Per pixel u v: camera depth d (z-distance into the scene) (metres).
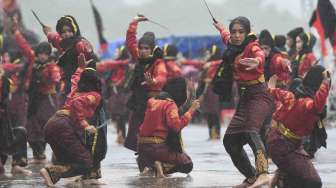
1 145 26.84
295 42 34.72
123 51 41.09
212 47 44.06
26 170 27.16
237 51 22.22
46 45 31.56
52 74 31.44
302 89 20.39
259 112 21.98
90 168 23.17
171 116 24.86
